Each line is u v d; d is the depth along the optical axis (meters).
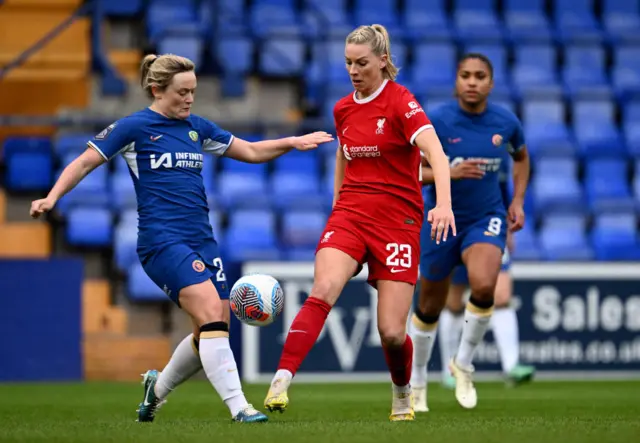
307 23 58.19
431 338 25.81
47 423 21.36
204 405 28.61
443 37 57.69
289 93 53.47
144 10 54.16
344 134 20.50
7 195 47.72
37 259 40.12
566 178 51.97
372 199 19.98
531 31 60.00
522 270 39.62
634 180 52.44
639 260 47.69
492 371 39.84
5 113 50.62
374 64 19.91
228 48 54.38
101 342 41.78
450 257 25.83
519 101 54.84
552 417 22.64
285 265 38.91
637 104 55.78
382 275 19.92
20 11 53.88
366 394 33.31
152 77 20.02
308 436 16.59
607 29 61.44
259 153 21.23
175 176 19.84
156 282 19.89
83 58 52.47
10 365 39.84
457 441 16.02
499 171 26.00
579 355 39.81
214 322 19.28
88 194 46.84
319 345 38.97
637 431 17.73
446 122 26.11
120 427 19.27
